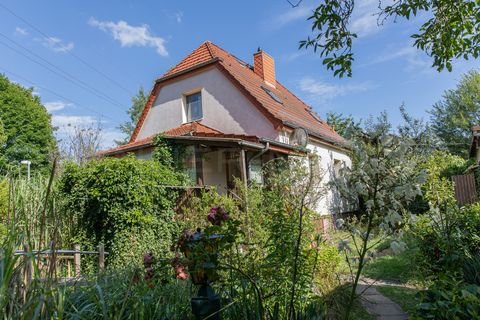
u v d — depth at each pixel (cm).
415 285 612
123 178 848
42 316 207
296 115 1539
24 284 212
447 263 493
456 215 607
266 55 1708
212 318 239
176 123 1487
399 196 265
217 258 243
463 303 299
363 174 264
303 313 306
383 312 483
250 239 508
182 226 866
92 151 2100
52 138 3006
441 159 1372
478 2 489
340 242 297
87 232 870
